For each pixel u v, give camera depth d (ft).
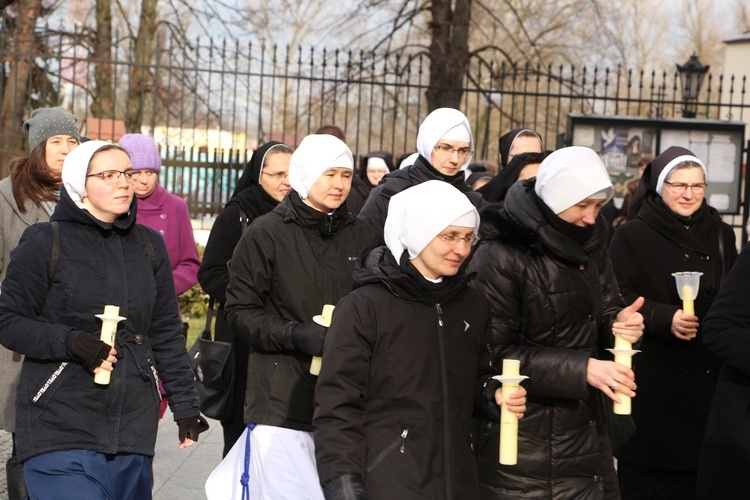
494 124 112.98
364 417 13.87
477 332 14.74
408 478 13.53
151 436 16.99
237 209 23.02
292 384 17.63
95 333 16.75
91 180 16.67
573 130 57.31
